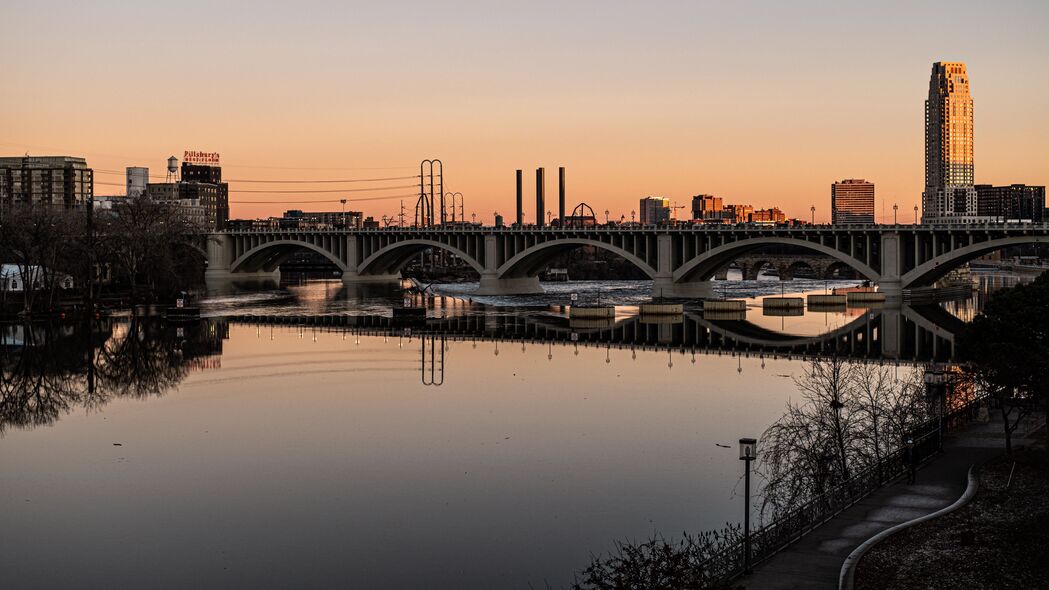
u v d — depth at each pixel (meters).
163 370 117.75
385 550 57.38
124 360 125.50
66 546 58.69
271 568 55.12
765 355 126.56
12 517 63.69
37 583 53.38
